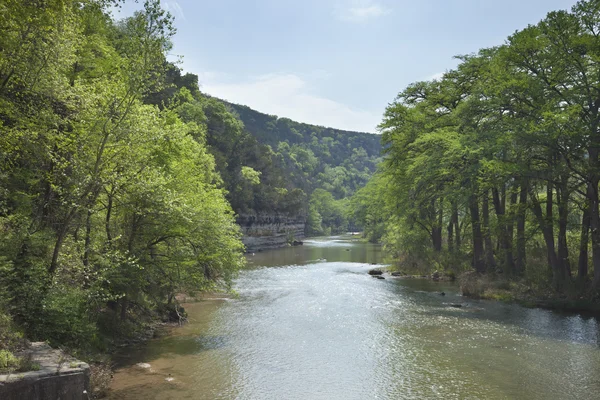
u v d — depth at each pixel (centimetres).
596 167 2438
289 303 2784
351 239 13325
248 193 8675
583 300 2522
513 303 2759
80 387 994
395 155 4288
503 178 2798
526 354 1698
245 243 8444
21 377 901
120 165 1623
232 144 9594
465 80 3688
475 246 3691
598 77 2362
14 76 1457
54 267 1445
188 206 1870
